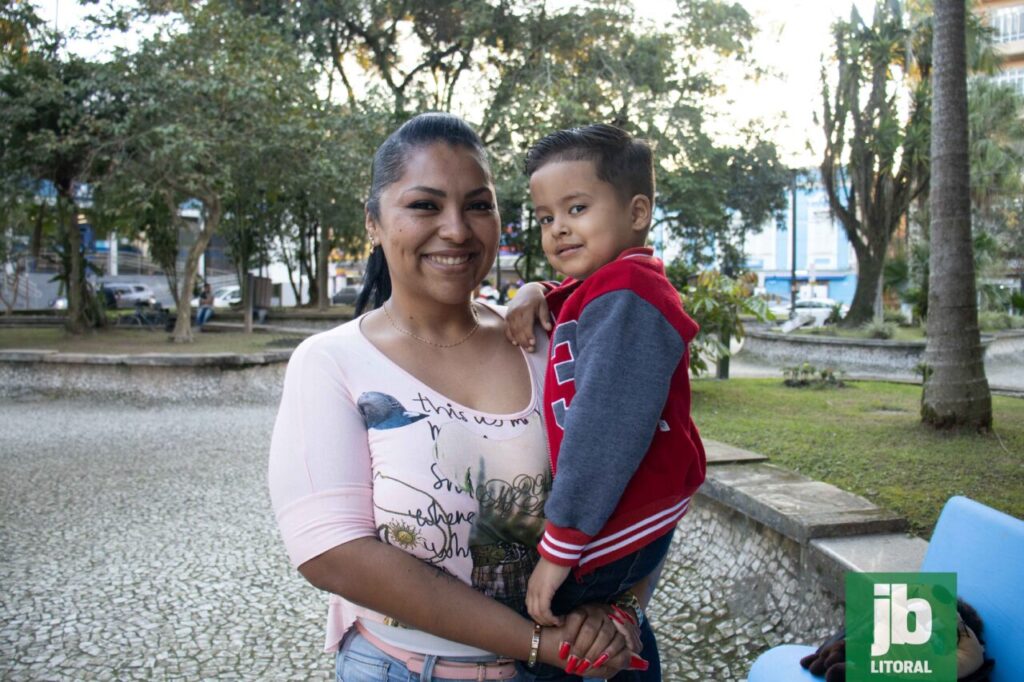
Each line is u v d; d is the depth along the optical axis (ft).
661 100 55.57
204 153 37.50
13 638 11.45
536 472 4.50
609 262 4.95
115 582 13.60
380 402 4.40
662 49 57.67
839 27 54.75
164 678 10.38
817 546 10.50
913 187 57.93
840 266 142.00
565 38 58.59
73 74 41.50
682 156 56.90
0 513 17.49
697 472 4.72
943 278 18.65
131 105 38.75
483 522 4.37
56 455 23.39
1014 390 32.42
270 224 66.59
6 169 42.50
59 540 15.74
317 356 4.48
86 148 41.22
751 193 67.62
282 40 44.32
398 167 4.64
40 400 33.71
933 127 19.01
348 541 4.15
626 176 4.98
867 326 54.85
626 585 4.50
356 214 61.41
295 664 10.80
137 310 63.57
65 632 11.67
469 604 4.19
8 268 93.25
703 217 61.46
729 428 19.66
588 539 4.12
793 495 12.39
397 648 4.50
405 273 4.64
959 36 18.22
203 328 59.00
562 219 5.06
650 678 5.06
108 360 33.96
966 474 14.43
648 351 4.27
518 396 4.72
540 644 4.23
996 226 73.92
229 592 13.23
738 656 10.63
